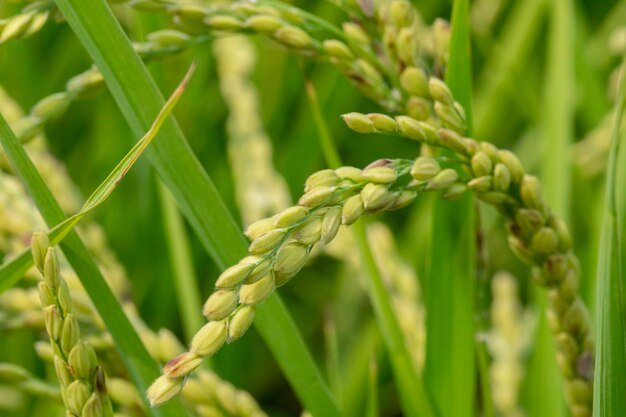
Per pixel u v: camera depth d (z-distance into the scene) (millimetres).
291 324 438
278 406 957
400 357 474
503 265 978
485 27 938
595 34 1113
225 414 458
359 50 450
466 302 472
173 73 856
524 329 674
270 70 988
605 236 414
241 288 356
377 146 1027
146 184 842
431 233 471
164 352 466
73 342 385
